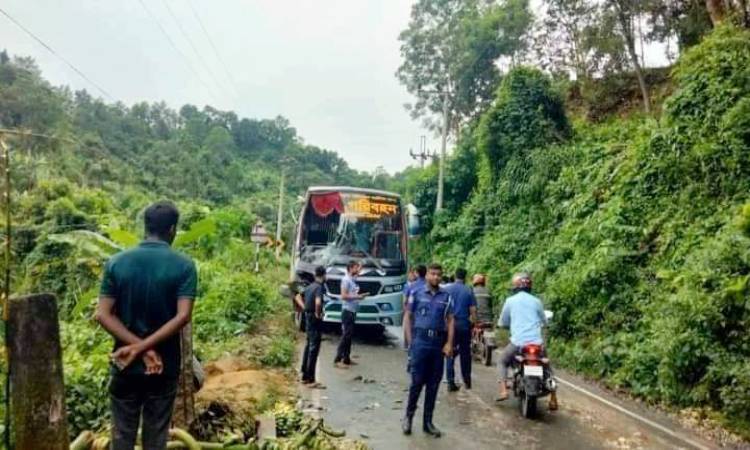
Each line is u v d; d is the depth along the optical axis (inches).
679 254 472.1
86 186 973.2
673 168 546.3
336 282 563.8
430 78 1531.7
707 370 356.2
